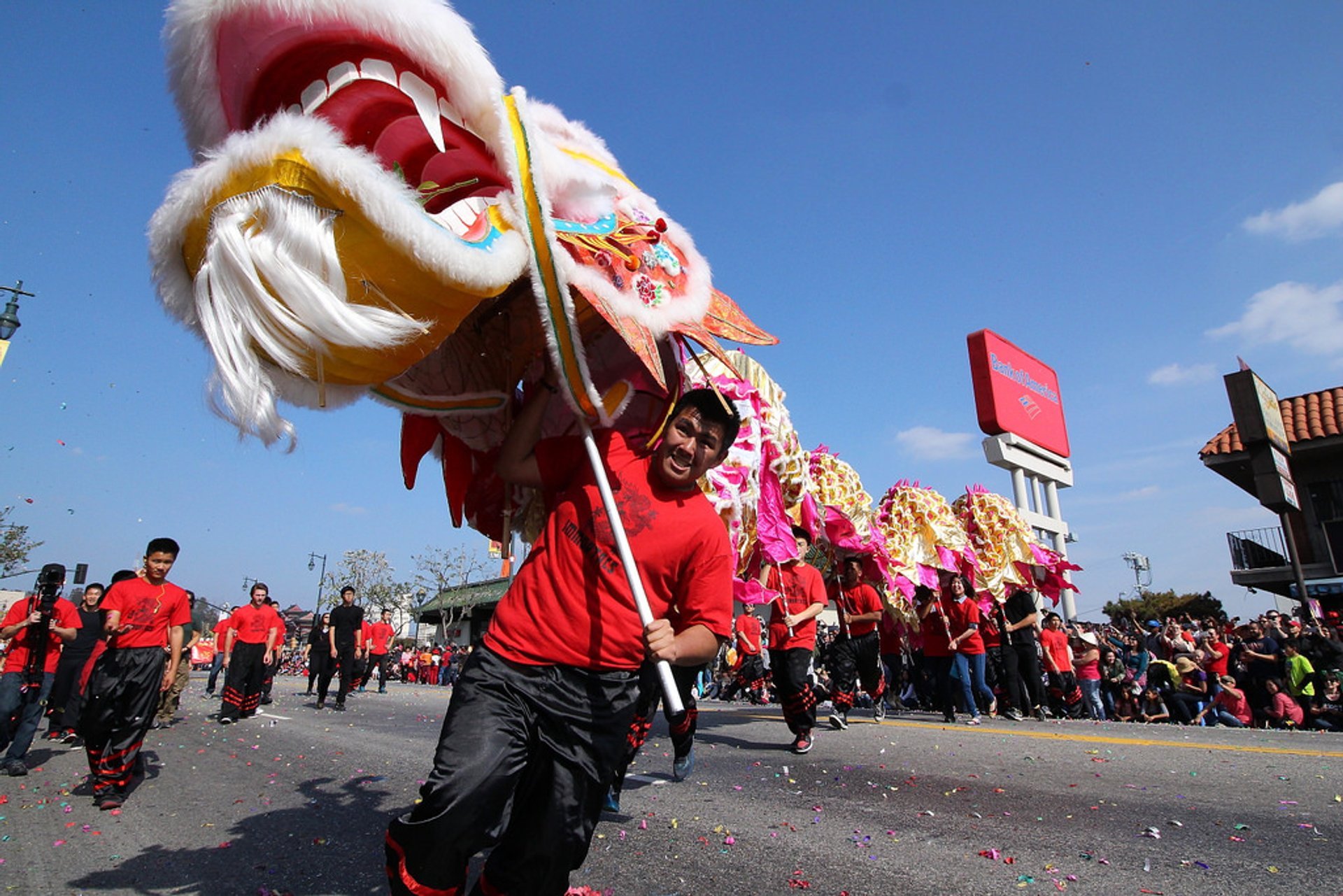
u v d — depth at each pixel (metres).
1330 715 8.61
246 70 2.04
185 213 1.85
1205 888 2.63
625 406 2.30
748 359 5.32
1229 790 4.20
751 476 4.43
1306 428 18.11
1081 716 10.39
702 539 2.12
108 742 4.37
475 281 1.91
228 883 2.83
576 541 2.08
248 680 9.27
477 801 1.77
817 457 7.82
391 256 1.83
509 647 1.98
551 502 2.30
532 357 2.68
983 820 3.62
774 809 3.90
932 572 9.28
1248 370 14.73
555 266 2.08
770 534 5.04
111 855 3.28
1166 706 9.96
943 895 2.60
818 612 6.00
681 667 2.04
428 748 6.55
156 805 4.32
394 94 2.20
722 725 8.31
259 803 4.28
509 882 1.90
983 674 9.08
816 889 2.67
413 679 28.09
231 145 1.81
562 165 2.36
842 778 4.74
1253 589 18.92
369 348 1.90
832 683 7.83
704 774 4.93
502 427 2.77
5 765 5.64
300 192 1.79
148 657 4.52
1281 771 4.74
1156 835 3.28
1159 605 34.56
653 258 2.45
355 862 3.02
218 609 15.49
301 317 1.81
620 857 3.05
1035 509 18.12
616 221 2.47
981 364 17.64
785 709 5.90
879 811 3.82
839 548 8.02
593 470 2.11
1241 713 9.27
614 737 1.98
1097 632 12.88
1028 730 7.59
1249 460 18.16
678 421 2.15
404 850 1.77
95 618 8.37
